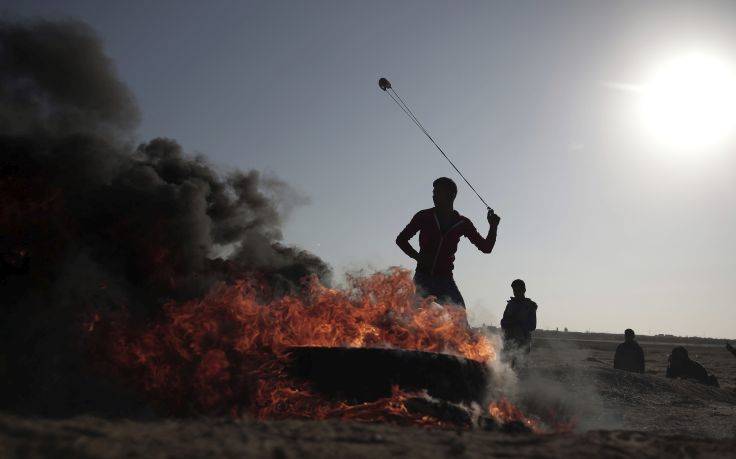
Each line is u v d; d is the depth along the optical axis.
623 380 12.72
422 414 5.48
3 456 2.96
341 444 3.85
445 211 7.84
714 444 4.63
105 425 3.93
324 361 5.86
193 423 4.33
